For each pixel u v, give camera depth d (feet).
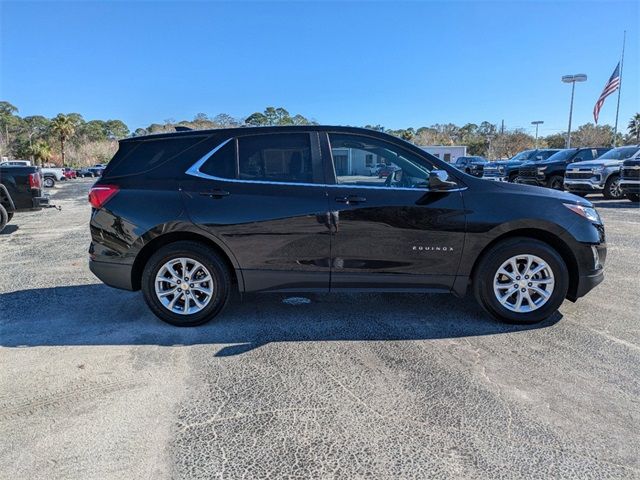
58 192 85.76
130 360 11.42
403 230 12.90
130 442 8.22
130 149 13.70
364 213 12.83
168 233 13.09
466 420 8.83
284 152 13.26
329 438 8.32
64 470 7.50
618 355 11.54
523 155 80.28
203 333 13.07
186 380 10.43
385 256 13.01
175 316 13.38
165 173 13.34
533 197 13.23
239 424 8.77
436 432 8.47
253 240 12.96
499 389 9.95
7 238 30.48
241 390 10.00
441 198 12.96
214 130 13.58
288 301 15.80
